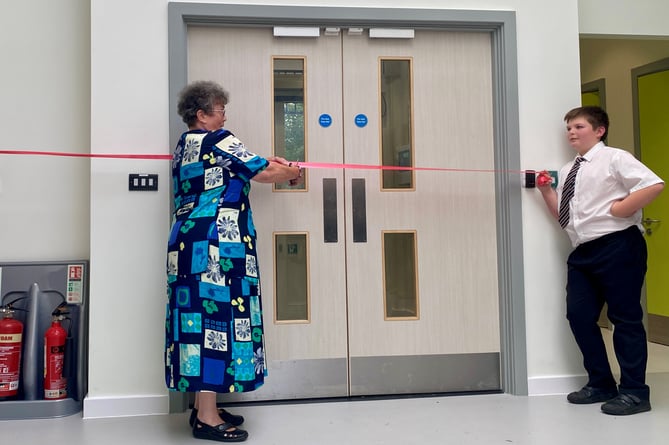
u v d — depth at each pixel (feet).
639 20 10.42
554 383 9.21
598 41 15.75
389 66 9.45
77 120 9.52
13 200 9.34
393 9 9.14
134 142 8.58
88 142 9.52
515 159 9.30
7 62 9.41
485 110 9.62
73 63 9.54
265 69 9.15
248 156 7.07
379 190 9.32
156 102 8.63
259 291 7.33
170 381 6.99
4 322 8.52
